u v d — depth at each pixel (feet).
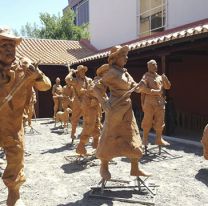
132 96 62.23
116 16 72.08
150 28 61.46
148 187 19.27
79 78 30.17
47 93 76.13
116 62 18.26
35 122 62.75
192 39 33.01
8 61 13.61
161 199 18.01
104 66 19.67
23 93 14.08
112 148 17.92
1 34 13.24
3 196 18.93
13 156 14.20
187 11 52.16
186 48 36.19
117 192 19.06
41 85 14.21
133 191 19.19
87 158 27.09
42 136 43.86
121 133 17.95
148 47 39.60
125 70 18.51
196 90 50.70
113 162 26.22
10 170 14.25
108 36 75.97
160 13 58.65
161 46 37.65
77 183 21.42
